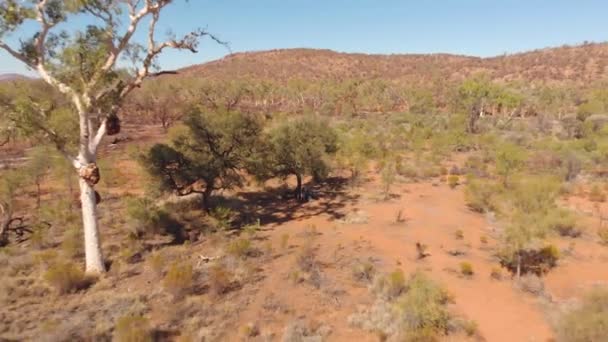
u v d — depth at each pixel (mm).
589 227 16125
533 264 12641
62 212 17828
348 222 17391
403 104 88000
